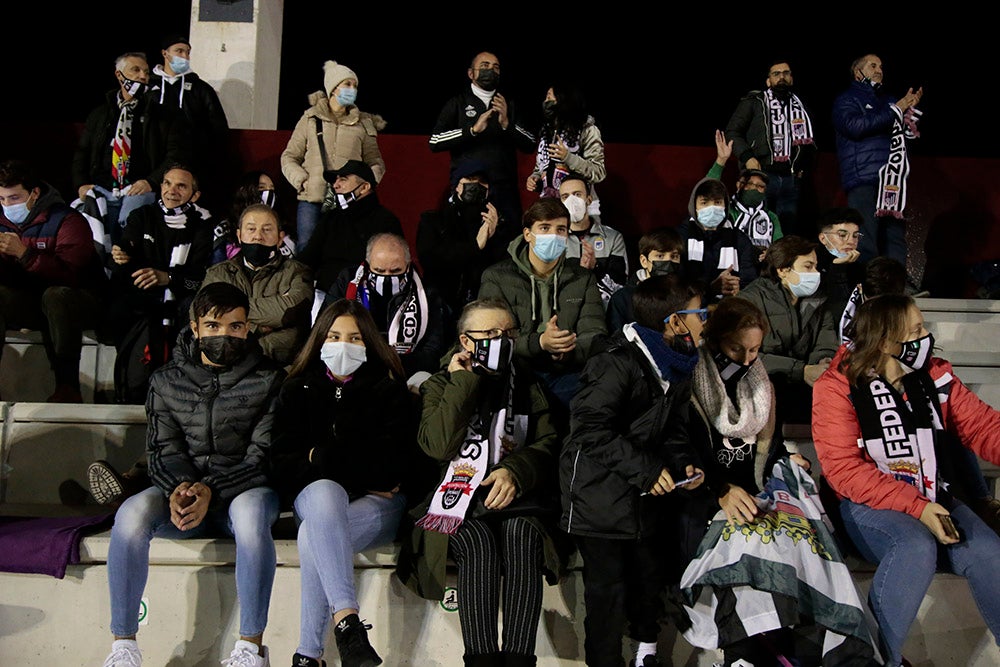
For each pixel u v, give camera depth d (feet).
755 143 19.63
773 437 10.70
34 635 10.69
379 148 20.67
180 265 15.39
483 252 16.08
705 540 10.05
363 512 10.46
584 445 10.14
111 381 15.52
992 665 10.89
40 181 15.53
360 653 9.16
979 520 10.55
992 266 19.60
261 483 10.74
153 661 10.62
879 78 19.31
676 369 10.53
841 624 9.60
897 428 10.69
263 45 23.08
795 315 13.88
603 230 17.38
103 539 10.77
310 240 16.10
